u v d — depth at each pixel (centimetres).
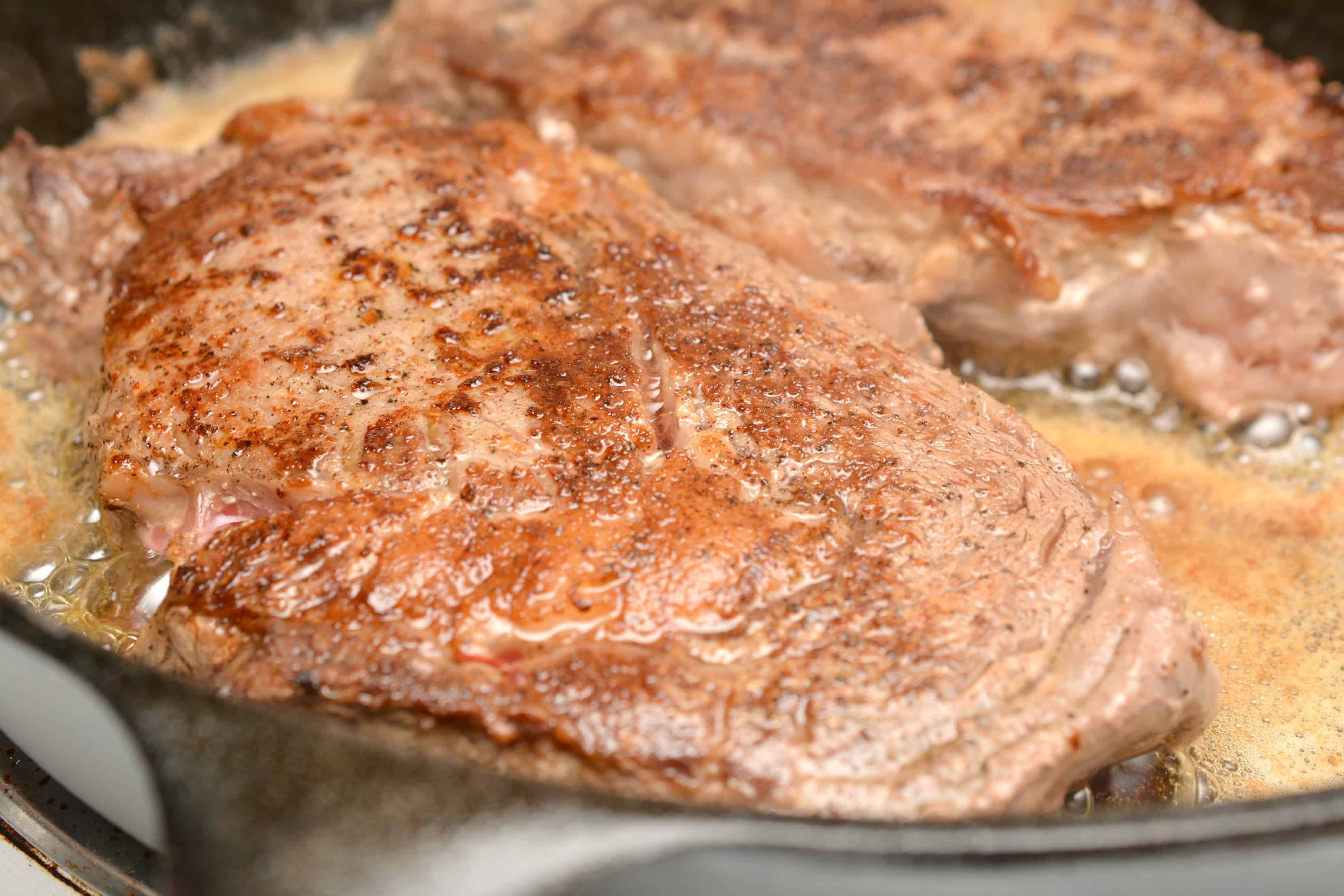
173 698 31
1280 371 43
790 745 32
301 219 39
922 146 42
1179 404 44
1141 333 43
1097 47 45
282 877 30
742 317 37
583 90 44
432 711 32
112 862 34
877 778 32
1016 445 36
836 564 34
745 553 33
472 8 46
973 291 43
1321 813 30
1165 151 42
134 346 37
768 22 46
